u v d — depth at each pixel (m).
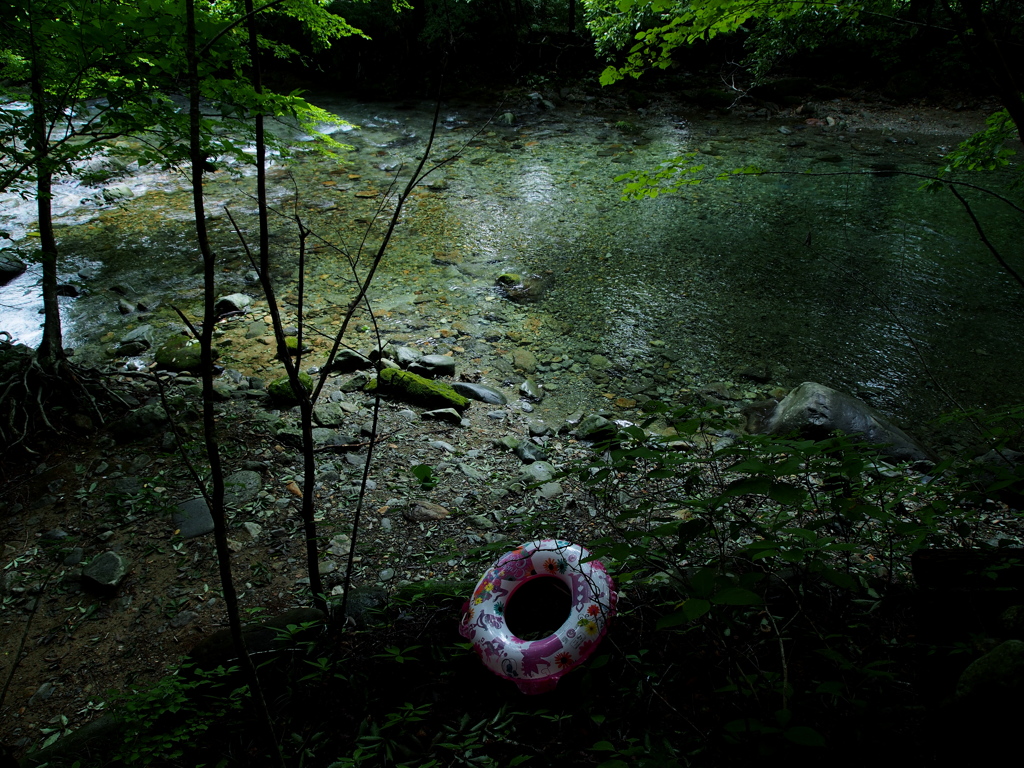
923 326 6.02
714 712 2.03
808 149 11.20
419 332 5.93
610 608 2.43
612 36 10.55
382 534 3.49
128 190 8.94
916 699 1.96
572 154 11.14
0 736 2.43
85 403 4.22
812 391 4.60
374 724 2.19
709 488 3.52
